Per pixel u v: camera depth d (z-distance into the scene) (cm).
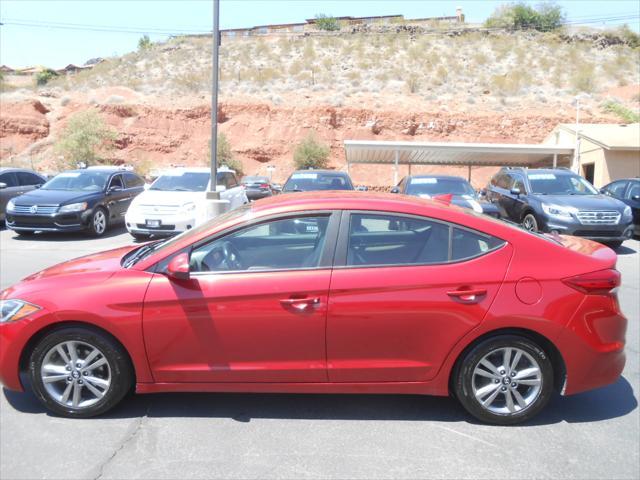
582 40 5825
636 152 2202
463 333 362
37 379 378
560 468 326
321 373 371
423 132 4172
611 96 4475
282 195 449
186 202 1220
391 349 368
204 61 5369
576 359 366
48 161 3897
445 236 380
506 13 6306
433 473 320
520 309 359
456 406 411
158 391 379
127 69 5172
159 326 368
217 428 374
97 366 379
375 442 356
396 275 366
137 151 4131
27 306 372
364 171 4134
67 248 1188
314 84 4775
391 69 5003
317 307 363
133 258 422
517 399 374
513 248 374
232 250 388
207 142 4231
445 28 6406
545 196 1220
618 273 381
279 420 387
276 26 6831
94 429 370
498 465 329
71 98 4444
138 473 318
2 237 1356
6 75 6306
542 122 4053
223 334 368
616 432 372
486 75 4931
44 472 317
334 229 379
